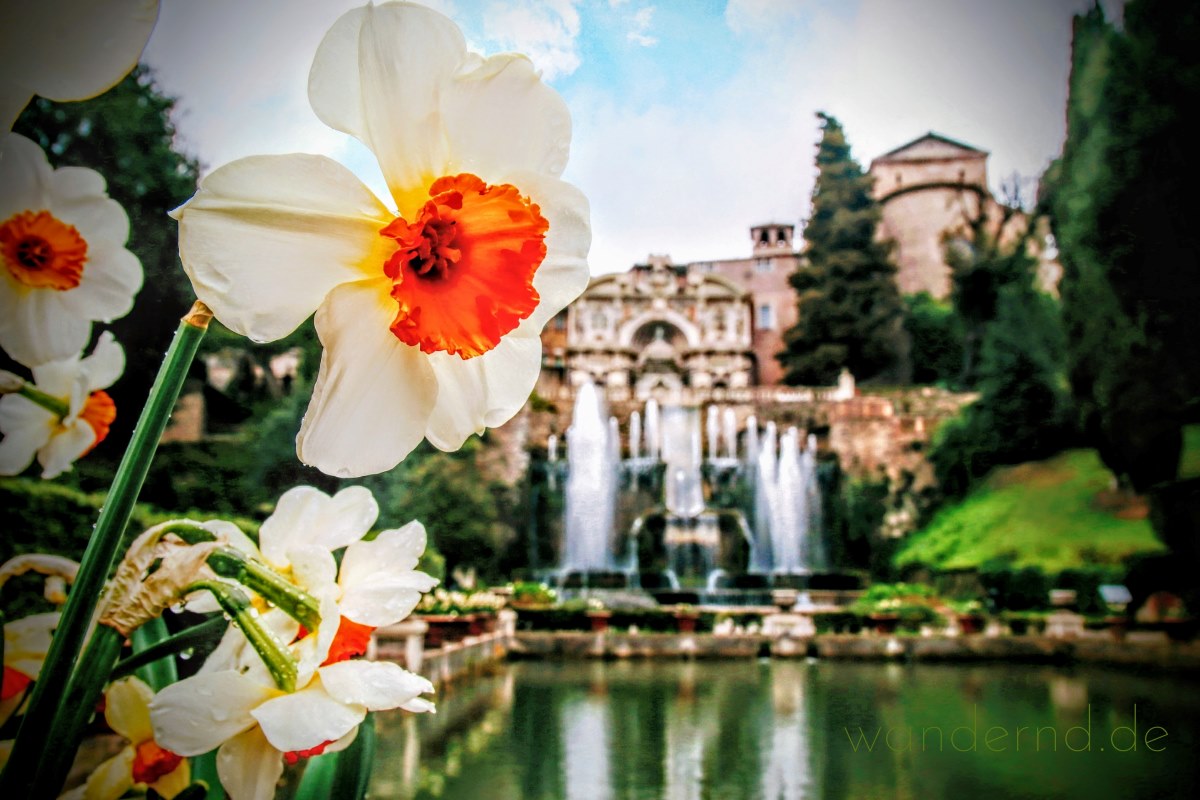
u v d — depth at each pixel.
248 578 0.62
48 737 0.55
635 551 24.53
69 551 7.23
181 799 0.72
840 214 26.97
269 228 0.57
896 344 26.98
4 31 0.54
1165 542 21.14
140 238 15.68
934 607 19.30
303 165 0.59
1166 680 12.66
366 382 0.60
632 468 25.36
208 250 0.57
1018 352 25.09
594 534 24.66
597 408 26.00
